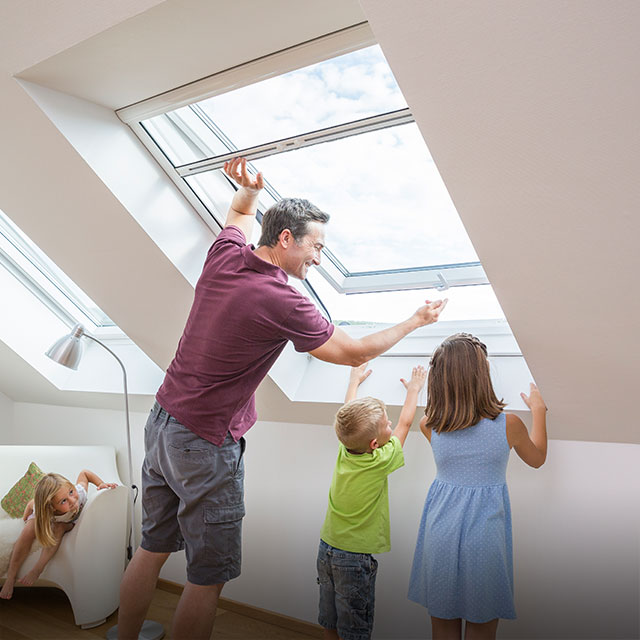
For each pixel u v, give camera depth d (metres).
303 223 1.86
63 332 3.48
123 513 2.91
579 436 2.10
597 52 1.11
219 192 2.31
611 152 1.25
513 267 1.62
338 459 2.23
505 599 1.87
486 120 1.31
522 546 2.21
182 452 1.89
